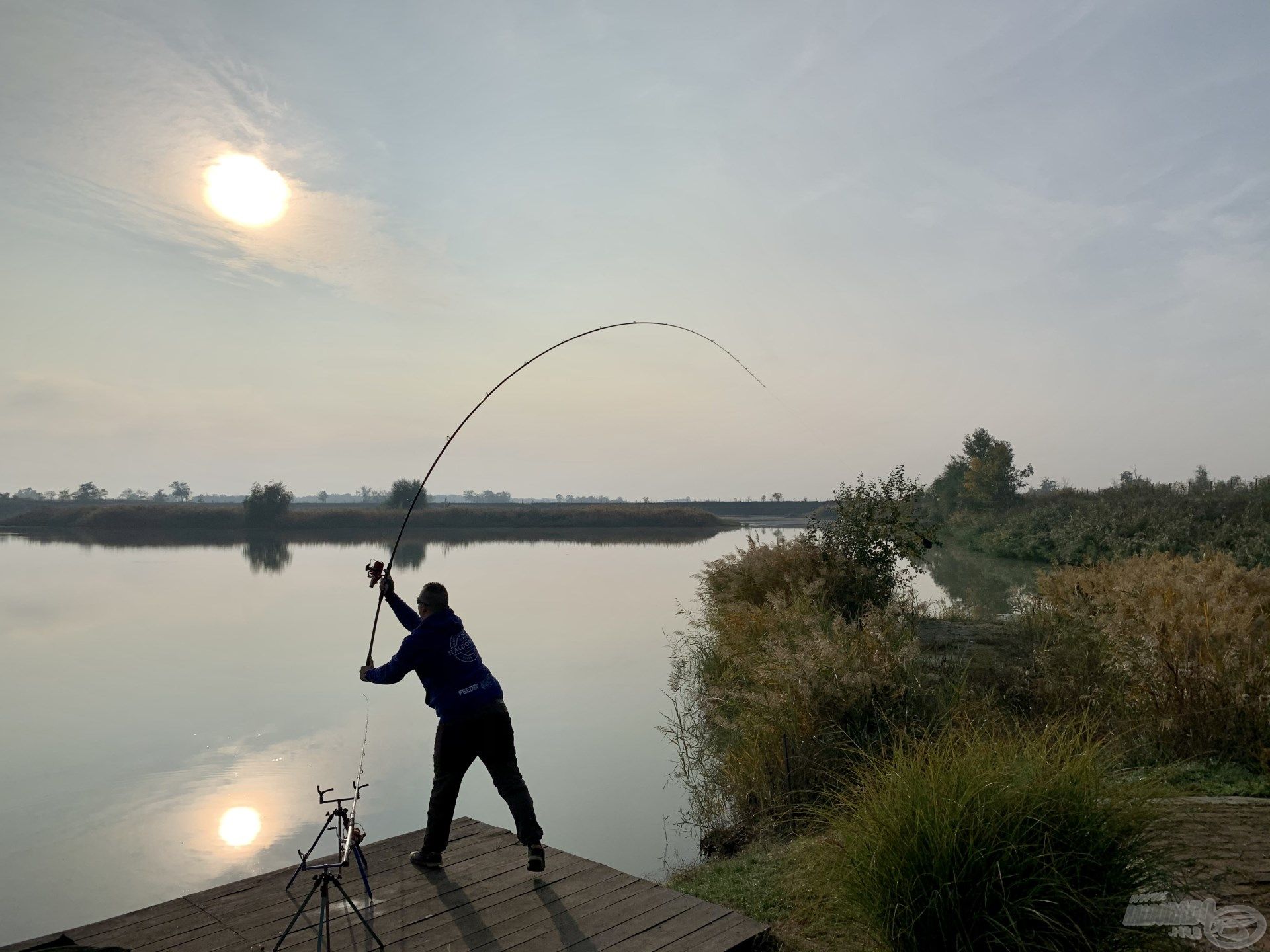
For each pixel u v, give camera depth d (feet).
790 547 53.31
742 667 35.60
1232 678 23.26
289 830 25.31
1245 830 16.25
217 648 56.13
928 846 12.97
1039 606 43.86
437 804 17.42
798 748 24.23
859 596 47.65
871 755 21.72
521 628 63.62
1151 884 12.62
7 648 56.34
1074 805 13.07
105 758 32.37
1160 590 34.22
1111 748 20.81
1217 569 40.45
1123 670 27.14
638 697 41.60
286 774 30.63
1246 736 21.80
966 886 12.57
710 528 288.92
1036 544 114.52
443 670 17.46
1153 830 13.46
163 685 45.44
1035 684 28.12
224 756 32.73
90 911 20.29
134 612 73.00
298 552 153.99
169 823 25.82
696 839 23.52
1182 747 22.58
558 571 115.24
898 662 26.78
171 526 259.19
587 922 14.87
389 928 14.66
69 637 60.23
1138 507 101.55
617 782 28.73
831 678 25.80
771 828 22.15
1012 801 13.20
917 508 52.31
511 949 13.87
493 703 17.44
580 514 290.76
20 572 111.96
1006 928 12.03
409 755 32.94
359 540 202.59
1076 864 12.47
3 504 394.11
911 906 12.73
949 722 21.86
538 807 26.32
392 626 65.21
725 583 54.85
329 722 38.01
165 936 14.39
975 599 71.05
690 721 36.73
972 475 165.17
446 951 13.80
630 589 91.76
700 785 28.22
